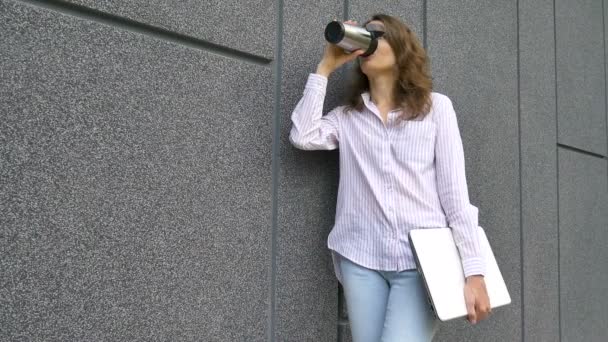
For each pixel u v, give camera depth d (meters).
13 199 1.65
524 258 3.95
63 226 1.75
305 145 2.27
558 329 4.30
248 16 2.32
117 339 1.87
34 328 1.69
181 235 2.05
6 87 1.65
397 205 2.08
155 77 2.00
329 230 2.58
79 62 1.81
